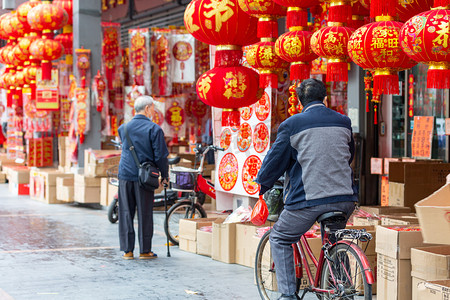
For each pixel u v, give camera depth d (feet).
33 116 67.82
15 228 44.96
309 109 20.77
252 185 34.58
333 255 20.18
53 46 58.18
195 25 28.32
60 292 26.22
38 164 68.64
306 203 19.95
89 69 58.95
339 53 24.26
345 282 19.65
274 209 29.17
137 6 82.43
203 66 58.49
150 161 32.83
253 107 34.68
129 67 59.52
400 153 45.39
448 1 19.12
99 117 58.90
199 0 28.19
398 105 45.29
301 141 20.08
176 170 38.32
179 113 60.85
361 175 44.65
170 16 77.00
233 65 29.12
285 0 25.22
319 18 31.45
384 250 21.95
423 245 21.48
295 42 25.79
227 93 28.84
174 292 26.21
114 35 61.26
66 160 63.46
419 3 22.11
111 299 25.08
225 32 28.07
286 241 20.83
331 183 19.94
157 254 34.94
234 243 32.04
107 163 54.95
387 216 28.66
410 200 34.71
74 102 58.23
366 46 21.52
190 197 38.11
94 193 55.42
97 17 59.36
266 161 20.59
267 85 28.58
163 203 44.27
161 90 58.23
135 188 33.09
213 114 37.73
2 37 67.15
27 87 67.67
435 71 20.15
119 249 36.60
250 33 28.35
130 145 32.83
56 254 34.96
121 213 33.45
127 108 59.67
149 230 33.42
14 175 72.69
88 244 38.34
